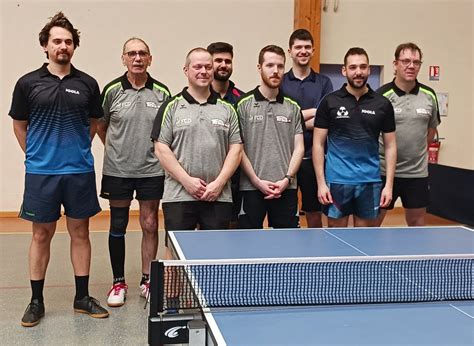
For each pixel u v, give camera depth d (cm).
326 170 342
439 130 753
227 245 243
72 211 315
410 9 724
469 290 184
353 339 141
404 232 280
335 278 193
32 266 319
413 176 358
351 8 709
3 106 643
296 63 382
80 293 336
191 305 170
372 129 328
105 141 353
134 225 618
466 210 459
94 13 652
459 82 750
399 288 185
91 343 292
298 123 338
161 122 310
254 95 331
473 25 743
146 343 293
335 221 339
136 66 339
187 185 302
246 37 687
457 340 141
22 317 326
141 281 382
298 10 685
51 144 302
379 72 735
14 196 655
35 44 644
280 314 161
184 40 675
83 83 309
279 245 245
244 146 330
